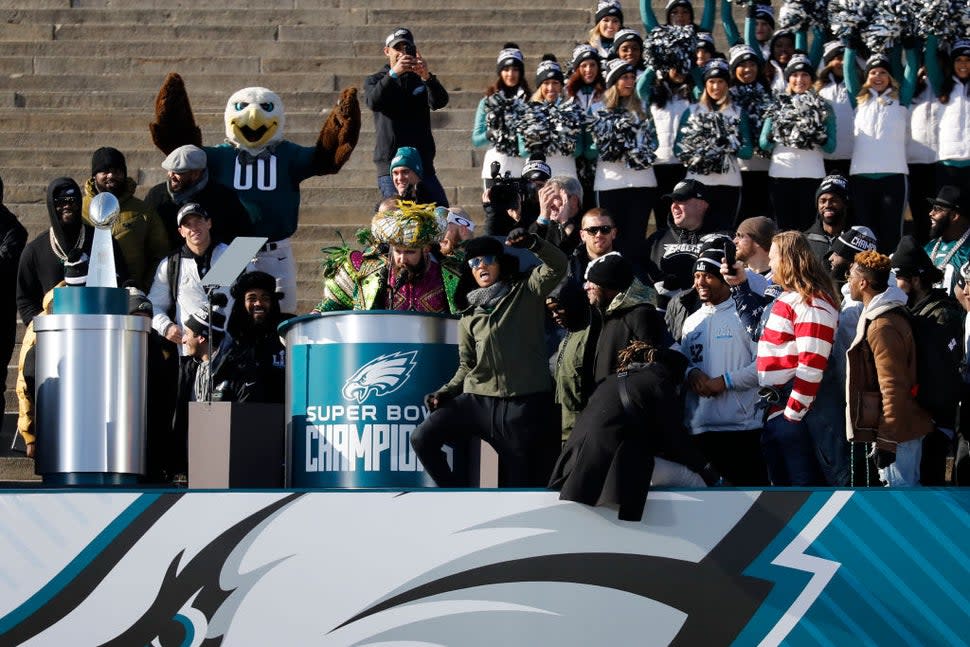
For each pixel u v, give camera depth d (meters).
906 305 28.20
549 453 27.08
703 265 29.02
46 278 35.62
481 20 52.78
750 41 46.28
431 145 40.62
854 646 24.25
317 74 50.16
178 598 24.67
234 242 27.77
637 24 52.47
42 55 50.84
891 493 24.47
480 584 24.66
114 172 35.62
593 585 24.59
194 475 27.08
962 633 24.12
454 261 29.23
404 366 26.70
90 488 24.98
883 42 42.59
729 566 24.53
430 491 24.81
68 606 24.64
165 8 52.66
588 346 27.20
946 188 37.06
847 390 26.72
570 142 40.62
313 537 24.77
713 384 28.50
